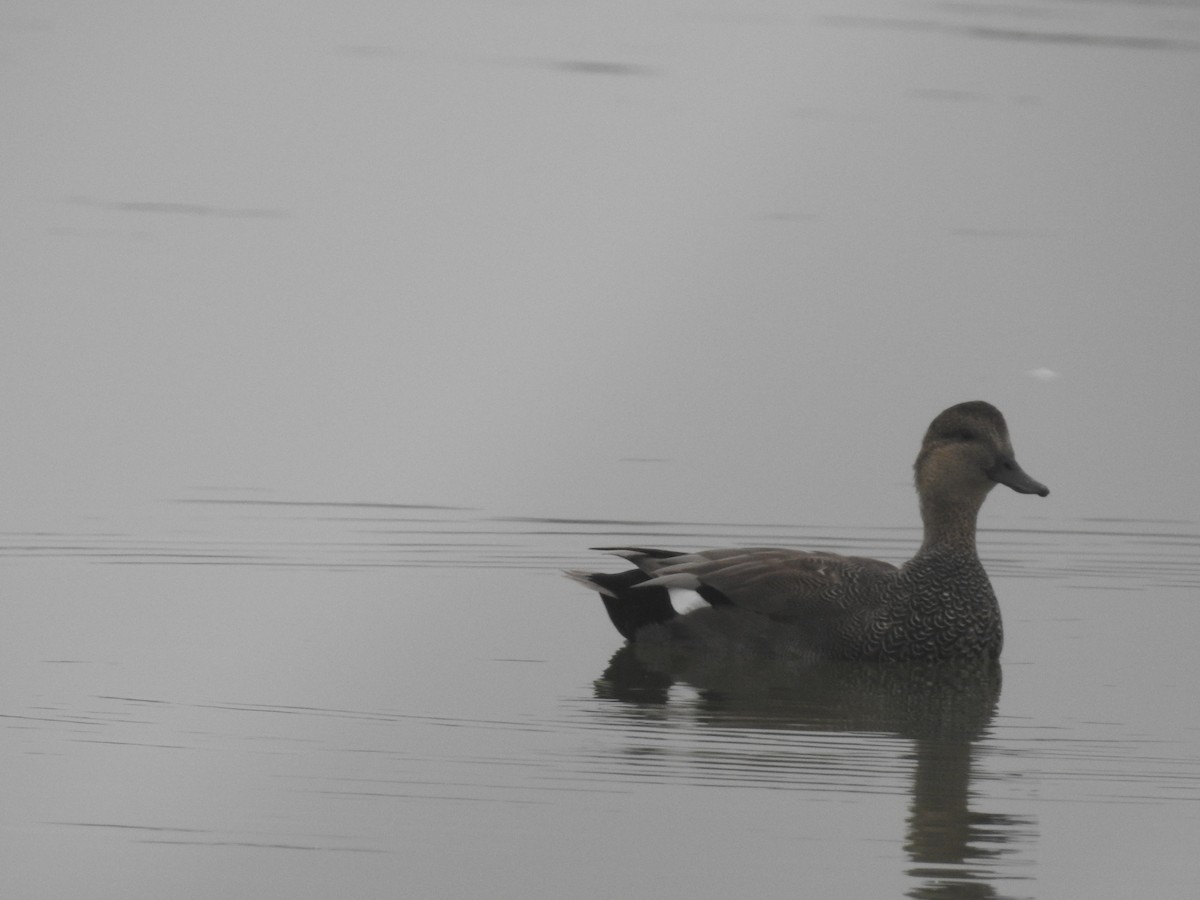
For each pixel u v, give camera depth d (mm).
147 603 14266
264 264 26375
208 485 17719
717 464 18828
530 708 11969
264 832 9781
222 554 15703
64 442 18969
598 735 11406
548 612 14500
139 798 10227
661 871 9320
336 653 13125
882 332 23531
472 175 32156
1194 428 20141
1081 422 20281
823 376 21859
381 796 10281
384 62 41406
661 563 13781
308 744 11117
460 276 25984
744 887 9148
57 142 34594
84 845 9609
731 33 43969
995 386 21500
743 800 10281
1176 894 9141
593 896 9062
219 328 23359
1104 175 31469
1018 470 13523
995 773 10828
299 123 36125
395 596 14734
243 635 13500
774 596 13492
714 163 32594
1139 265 26469
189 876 9266
